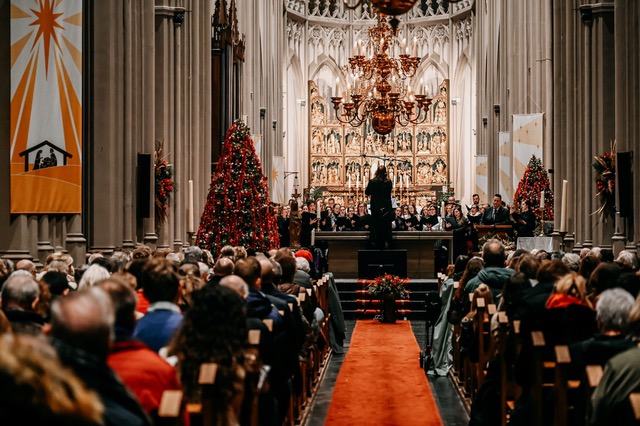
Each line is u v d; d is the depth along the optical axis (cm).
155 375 441
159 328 548
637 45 1711
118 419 301
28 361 208
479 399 867
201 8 2236
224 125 2367
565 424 593
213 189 1705
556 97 2142
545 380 694
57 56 1355
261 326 663
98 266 720
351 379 1317
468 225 2361
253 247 1694
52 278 735
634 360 456
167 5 2005
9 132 1345
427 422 1016
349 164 4284
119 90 1694
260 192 1712
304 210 2577
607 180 1797
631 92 1716
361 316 2192
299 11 4359
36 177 1350
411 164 4272
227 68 2377
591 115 1975
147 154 1784
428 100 2141
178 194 2012
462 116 4353
